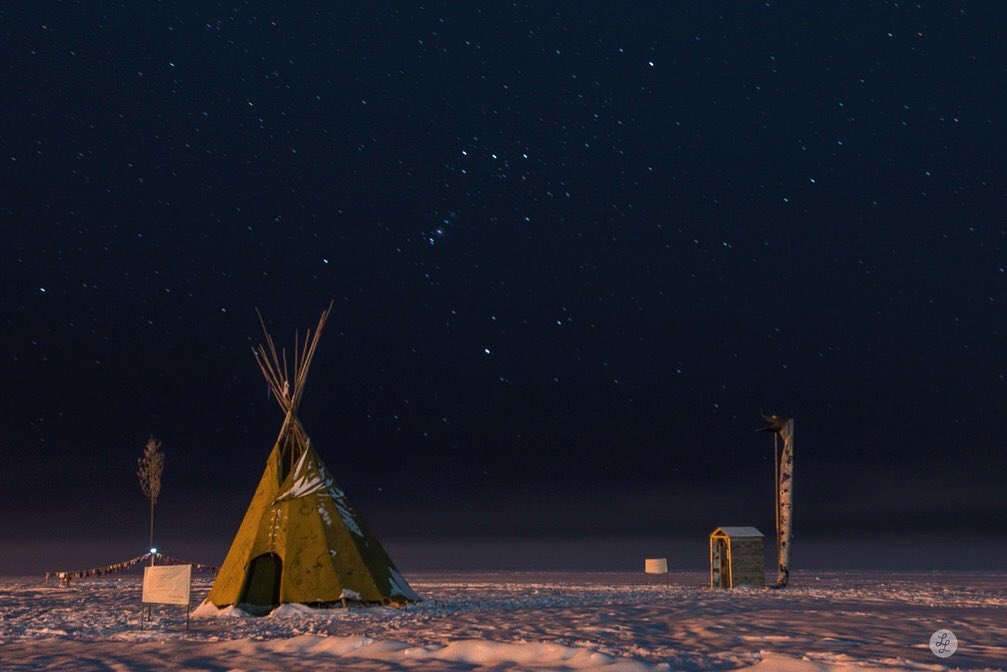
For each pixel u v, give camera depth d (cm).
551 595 2155
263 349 1930
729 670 859
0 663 1040
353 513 1841
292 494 1789
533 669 898
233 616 1658
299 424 1892
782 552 2456
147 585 1413
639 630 1225
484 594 2236
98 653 1126
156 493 3216
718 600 1870
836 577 3369
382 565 1802
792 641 1080
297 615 1627
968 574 3750
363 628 1363
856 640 1088
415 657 1009
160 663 1016
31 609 1903
